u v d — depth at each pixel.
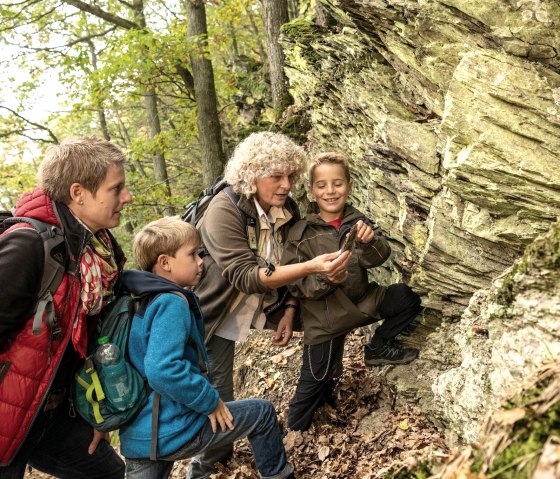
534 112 2.58
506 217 2.71
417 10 3.14
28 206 2.06
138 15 12.45
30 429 2.11
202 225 2.94
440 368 3.27
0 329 1.93
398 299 3.31
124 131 19.19
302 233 3.09
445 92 3.17
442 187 3.09
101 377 2.19
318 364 3.24
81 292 2.10
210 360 3.09
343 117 4.80
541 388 1.47
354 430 3.35
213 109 10.35
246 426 2.49
